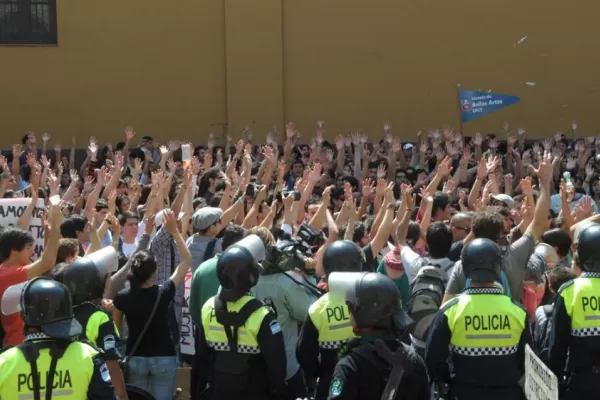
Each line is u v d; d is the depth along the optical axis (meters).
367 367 4.93
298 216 10.21
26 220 9.30
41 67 21.69
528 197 8.60
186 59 21.89
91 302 6.41
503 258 7.15
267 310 6.15
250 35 21.78
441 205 10.16
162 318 7.21
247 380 6.11
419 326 7.03
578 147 17.67
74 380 5.10
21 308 5.18
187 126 21.94
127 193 12.73
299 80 22.05
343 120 22.11
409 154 19.25
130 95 21.84
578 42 22.22
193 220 8.62
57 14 21.62
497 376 5.80
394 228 9.02
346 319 6.09
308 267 7.33
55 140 21.73
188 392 8.73
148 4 21.80
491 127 22.23
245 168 12.34
